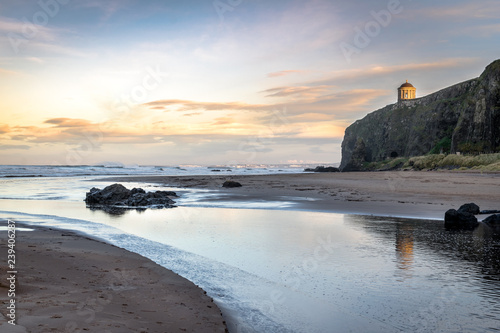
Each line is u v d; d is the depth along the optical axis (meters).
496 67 100.31
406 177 49.84
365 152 160.50
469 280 7.23
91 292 5.73
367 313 5.67
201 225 14.05
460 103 129.25
